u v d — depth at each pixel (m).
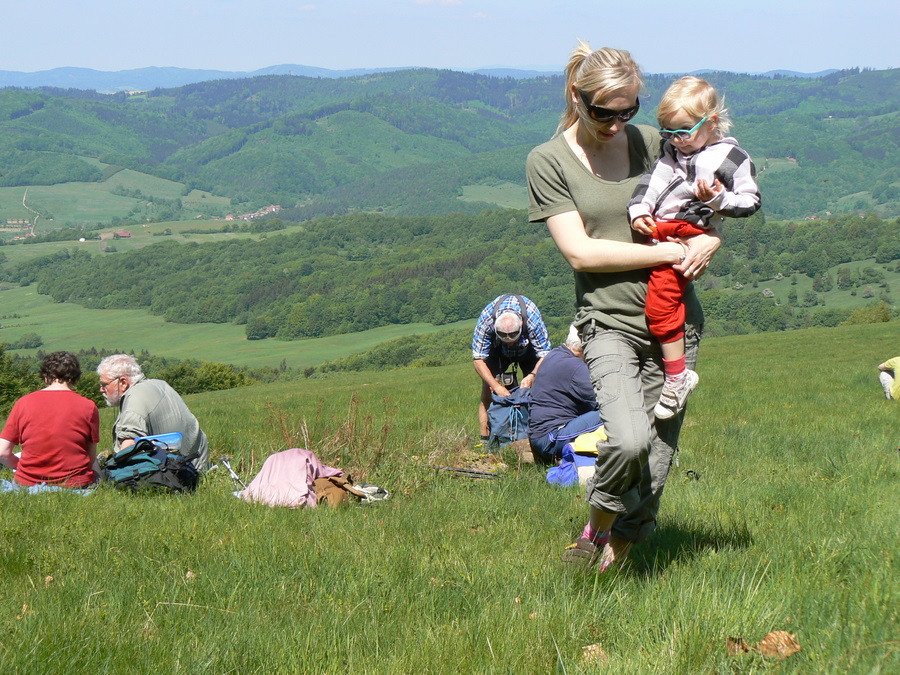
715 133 3.38
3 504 5.58
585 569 3.71
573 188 3.48
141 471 6.48
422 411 14.20
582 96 3.26
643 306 3.44
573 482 6.95
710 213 3.30
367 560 4.19
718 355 38.25
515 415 8.33
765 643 2.83
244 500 6.08
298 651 2.92
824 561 3.77
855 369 22.11
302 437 8.63
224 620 3.33
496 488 6.81
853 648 2.69
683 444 9.23
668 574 3.67
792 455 8.27
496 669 2.75
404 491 6.94
